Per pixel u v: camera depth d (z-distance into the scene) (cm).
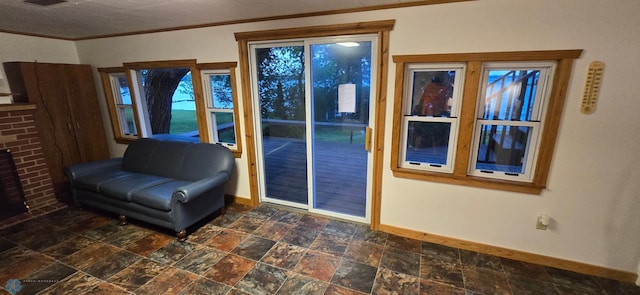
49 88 346
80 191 316
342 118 288
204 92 329
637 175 189
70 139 372
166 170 324
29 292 195
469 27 206
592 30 179
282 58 294
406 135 254
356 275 214
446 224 251
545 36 190
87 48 383
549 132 201
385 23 226
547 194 213
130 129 417
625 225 199
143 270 220
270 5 227
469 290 198
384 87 242
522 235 228
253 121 317
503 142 226
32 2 216
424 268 222
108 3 220
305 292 197
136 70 373
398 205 266
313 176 312
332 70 276
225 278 211
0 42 327
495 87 217
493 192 228
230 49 297
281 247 252
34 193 331
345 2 218
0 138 299
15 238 267
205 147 316
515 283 205
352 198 353
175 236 271
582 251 214
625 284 204
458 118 229
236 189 348
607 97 184
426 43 221
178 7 232
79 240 263
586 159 198
